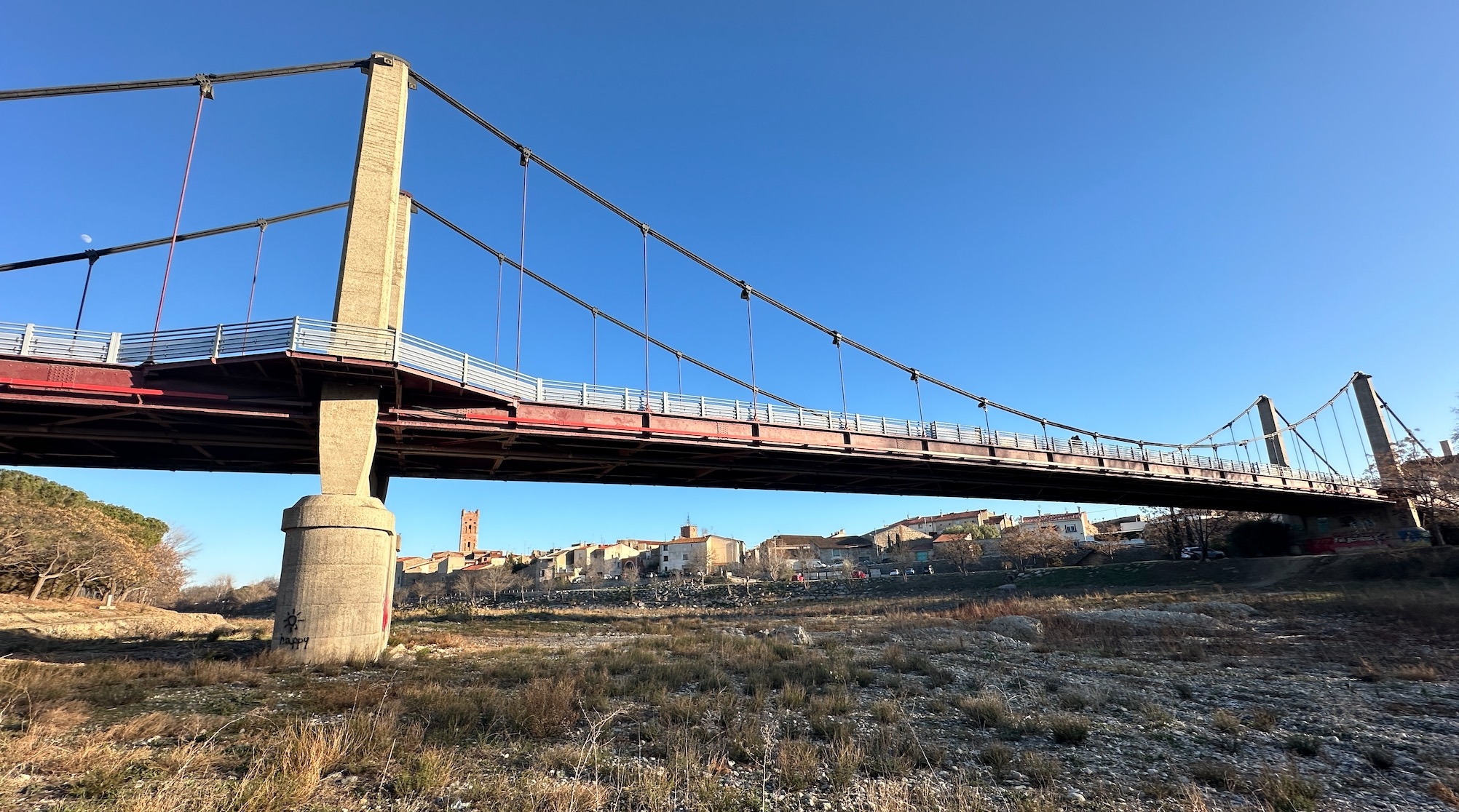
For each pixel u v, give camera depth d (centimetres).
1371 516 8044
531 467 3934
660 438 3447
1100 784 1041
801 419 4031
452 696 1575
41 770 994
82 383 2402
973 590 7950
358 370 2572
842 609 6519
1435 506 6650
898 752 1188
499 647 3086
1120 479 5719
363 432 2642
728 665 2270
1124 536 13325
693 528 15588
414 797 925
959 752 1218
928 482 5238
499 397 2988
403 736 1216
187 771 1008
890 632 3712
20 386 2339
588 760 1105
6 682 1628
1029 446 5153
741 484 4775
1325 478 7500
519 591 13225
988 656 2577
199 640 3469
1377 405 8600
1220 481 6375
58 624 4134
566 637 3831
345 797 927
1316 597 4572
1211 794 1015
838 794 978
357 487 2591
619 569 14575
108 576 5872
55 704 1442
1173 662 2419
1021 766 1127
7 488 5906
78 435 2764
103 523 6544
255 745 1164
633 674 2023
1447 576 5134
